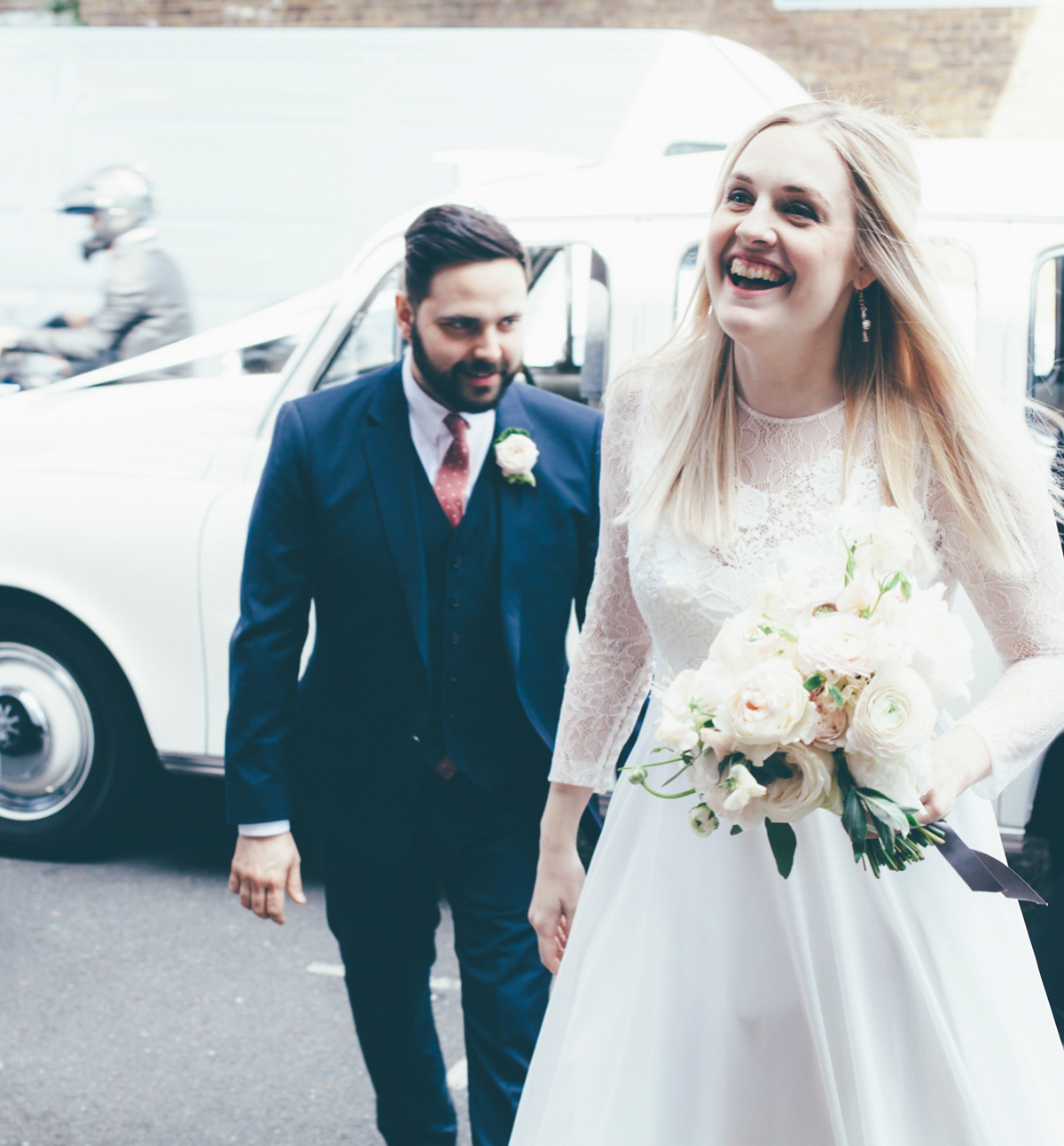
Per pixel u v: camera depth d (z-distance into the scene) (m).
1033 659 1.56
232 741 2.08
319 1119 2.70
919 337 1.52
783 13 9.08
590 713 1.83
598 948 1.63
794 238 1.48
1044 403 3.13
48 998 3.19
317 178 6.15
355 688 2.11
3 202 6.27
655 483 1.64
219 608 3.68
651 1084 1.55
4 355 5.71
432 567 2.08
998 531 1.52
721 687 1.35
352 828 2.11
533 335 3.51
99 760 3.94
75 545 3.77
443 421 2.10
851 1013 1.48
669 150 3.93
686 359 1.70
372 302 3.73
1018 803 3.27
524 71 5.86
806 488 1.57
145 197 6.13
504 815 2.11
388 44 6.05
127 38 6.31
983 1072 1.50
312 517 2.09
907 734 1.28
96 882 3.87
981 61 8.94
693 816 1.39
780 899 1.55
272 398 3.79
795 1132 1.54
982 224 3.19
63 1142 2.60
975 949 1.52
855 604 1.37
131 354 5.84
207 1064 2.91
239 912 3.70
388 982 2.17
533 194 3.56
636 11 9.20
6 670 3.95
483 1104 2.03
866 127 1.52
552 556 2.12
